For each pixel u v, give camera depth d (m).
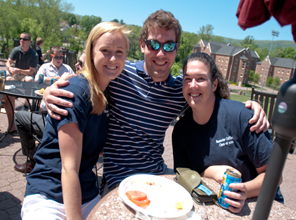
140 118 2.00
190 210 1.20
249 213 1.29
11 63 6.20
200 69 1.67
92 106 1.50
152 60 1.94
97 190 1.78
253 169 1.79
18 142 4.16
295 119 0.69
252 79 86.31
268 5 0.66
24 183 2.94
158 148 2.11
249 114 1.69
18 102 6.61
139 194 1.25
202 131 1.80
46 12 39.22
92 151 1.70
